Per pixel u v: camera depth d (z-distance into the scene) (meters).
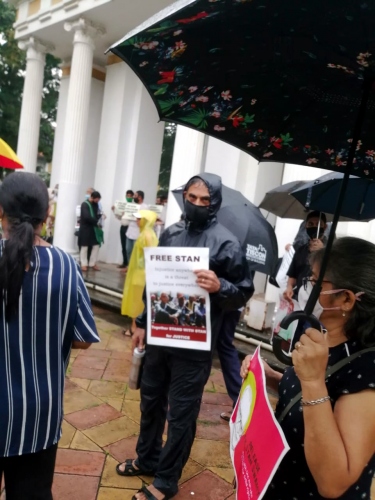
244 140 1.36
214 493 2.46
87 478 2.46
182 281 2.02
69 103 8.21
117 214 8.12
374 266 1.03
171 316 2.05
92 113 10.39
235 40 1.02
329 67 1.06
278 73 1.14
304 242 3.58
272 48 1.04
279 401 1.20
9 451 1.33
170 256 2.02
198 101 1.23
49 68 22.48
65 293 1.42
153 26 0.86
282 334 1.22
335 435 0.90
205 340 2.03
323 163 1.35
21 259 1.29
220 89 1.19
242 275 2.18
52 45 10.27
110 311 6.25
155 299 2.06
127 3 7.36
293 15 0.87
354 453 0.90
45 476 1.46
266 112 1.27
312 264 1.16
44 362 1.37
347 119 1.22
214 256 2.13
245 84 1.17
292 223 5.11
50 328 1.37
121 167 9.38
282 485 1.10
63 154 8.31
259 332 4.89
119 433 3.00
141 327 2.37
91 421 3.13
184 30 0.96
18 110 20.89
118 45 1.00
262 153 1.39
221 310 2.17
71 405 3.36
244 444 1.18
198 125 1.31
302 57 1.05
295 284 3.63
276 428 1.02
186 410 2.12
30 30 9.71
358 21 0.82
